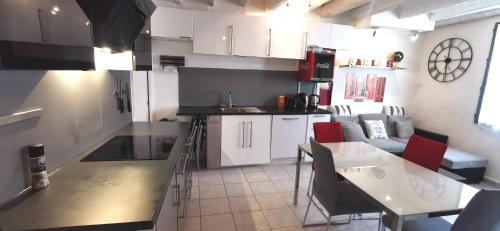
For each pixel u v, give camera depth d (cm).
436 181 175
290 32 355
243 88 393
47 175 120
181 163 190
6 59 74
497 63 340
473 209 125
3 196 100
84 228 88
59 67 91
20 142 109
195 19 321
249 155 360
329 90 431
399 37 443
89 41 104
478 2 306
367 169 194
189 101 377
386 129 439
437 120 430
